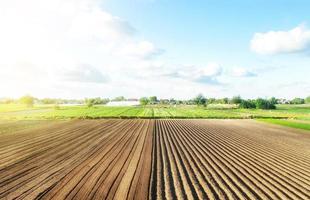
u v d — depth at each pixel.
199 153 17.91
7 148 18.66
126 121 44.81
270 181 11.89
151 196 9.52
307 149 20.77
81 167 13.39
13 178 11.37
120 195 9.51
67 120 45.69
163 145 20.84
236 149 19.98
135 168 13.41
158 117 55.56
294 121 49.50
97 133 28.02
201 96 137.38
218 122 46.00
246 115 66.69
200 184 11.10
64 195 9.38
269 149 20.41
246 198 9.66
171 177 11.99
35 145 20.02
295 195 10.16
